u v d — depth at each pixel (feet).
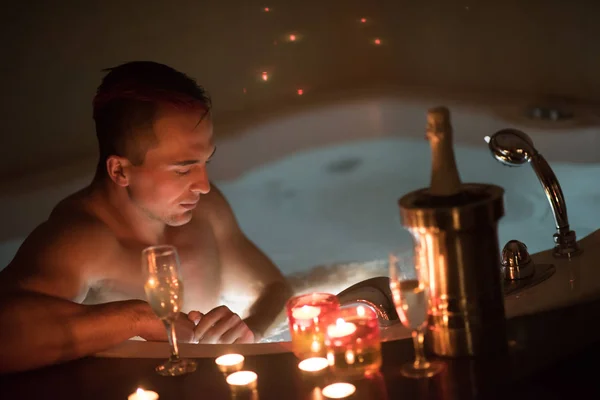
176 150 4.33
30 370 3.26
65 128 9.80
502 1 10.13
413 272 2.89
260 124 10.01
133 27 10.19
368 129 10.16
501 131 3.76
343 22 11.87
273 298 5.12
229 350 3.24
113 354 3.34
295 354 3.03
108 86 4.36
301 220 8.58
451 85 10.85
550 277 3.47
